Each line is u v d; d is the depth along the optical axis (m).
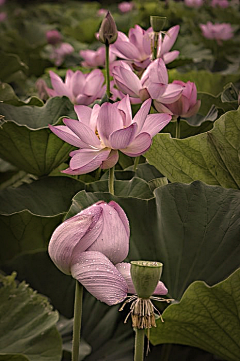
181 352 2.17
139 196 2.30
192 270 2.01
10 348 1.85
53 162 2.64
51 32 7.01
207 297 1.76
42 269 2.24
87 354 2.01
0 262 2.27
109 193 2.12
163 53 2.68
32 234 2.25
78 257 1.60
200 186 2.09
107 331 2.13
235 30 8.20
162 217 2.07
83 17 11.70
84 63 3.92
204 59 6.45
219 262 2.00
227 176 2.25
